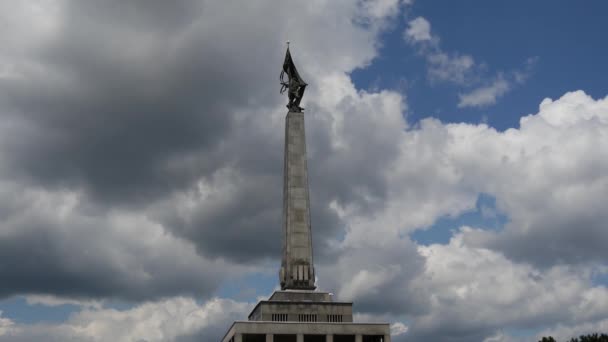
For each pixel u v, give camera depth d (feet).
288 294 320.29
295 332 299.58
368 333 304.91
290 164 346.54
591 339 343.67
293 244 332.60
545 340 342.64
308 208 339.57
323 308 315.37
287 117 356.18
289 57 366.63
